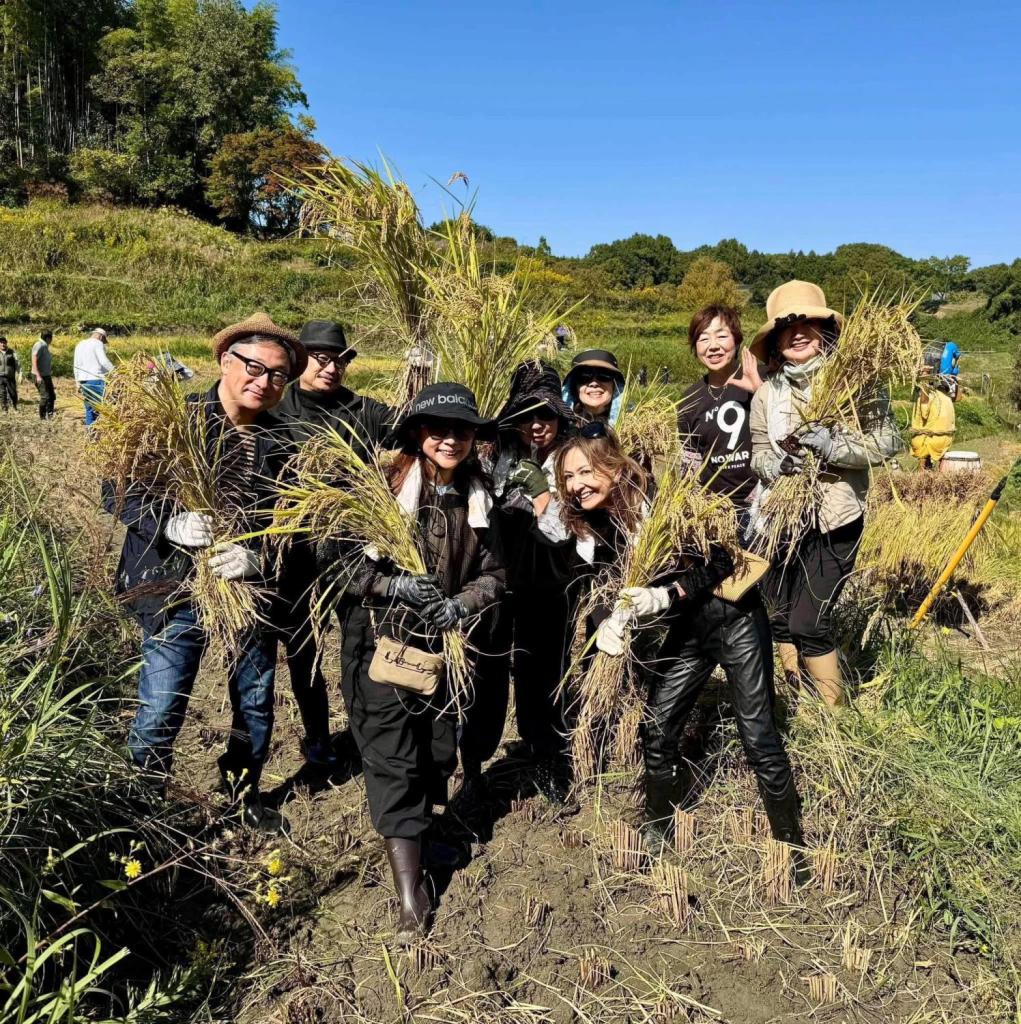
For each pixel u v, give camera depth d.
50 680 2.64
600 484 2.89
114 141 65.19
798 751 3.50
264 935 2.66
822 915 2.91
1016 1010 2.54
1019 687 4.38
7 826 2.41
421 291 3.62
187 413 2.77
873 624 4.73
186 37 63.41
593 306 51.38
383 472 2.84
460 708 2.90
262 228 56.28
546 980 2.59
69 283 35.12
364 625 2.85
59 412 14.72
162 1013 2.33
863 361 3.21
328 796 3.55
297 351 3.02
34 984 2.29
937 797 3.24
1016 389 27.91
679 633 2.97
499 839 3.26
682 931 2.82
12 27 64.00
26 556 3.86
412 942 2.66
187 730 3.99
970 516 6.46
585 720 3.06
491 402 3.51
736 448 3.81
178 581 2.83
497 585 2.87
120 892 2.69
